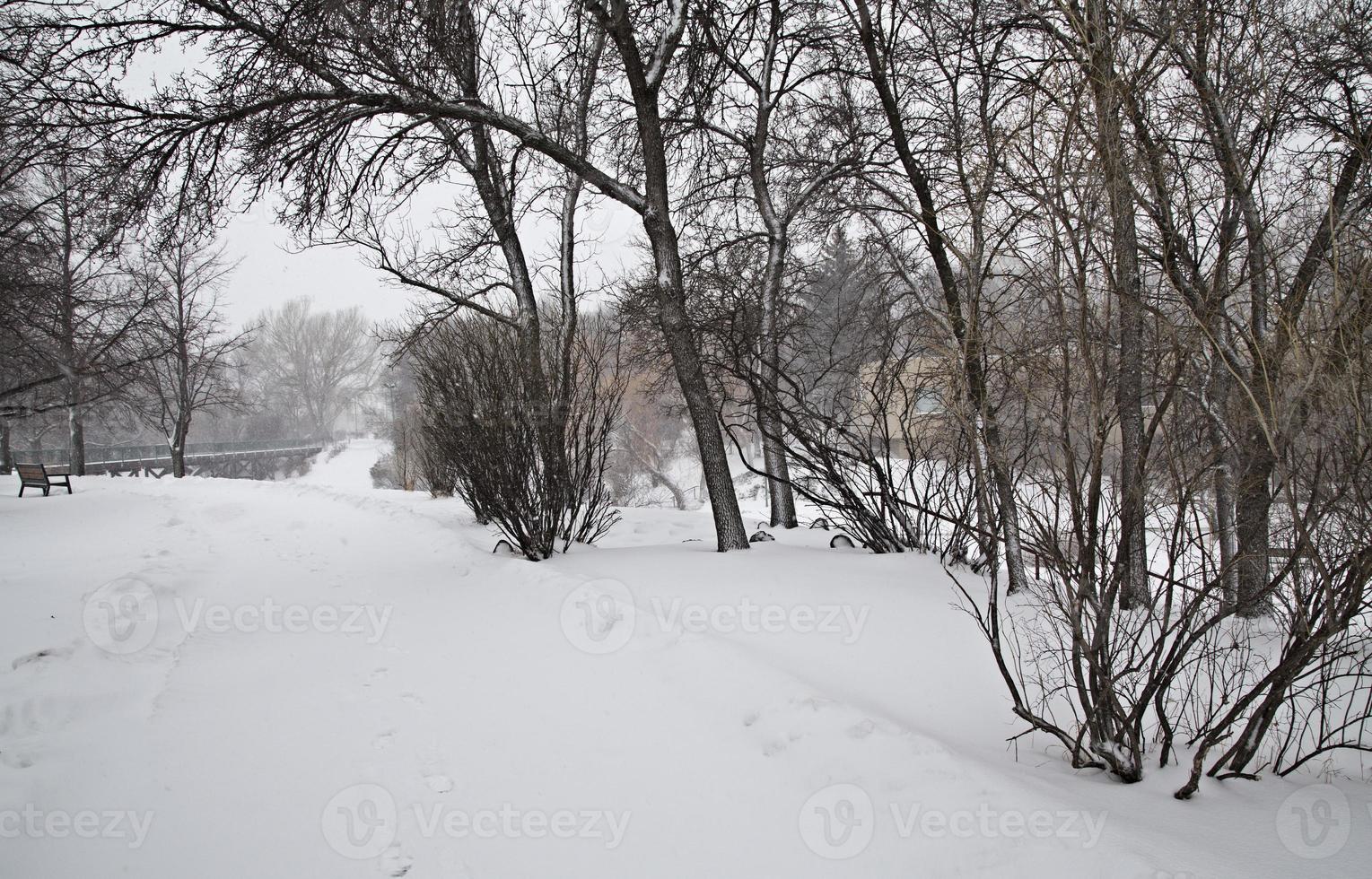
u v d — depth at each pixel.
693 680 4.12
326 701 4.30
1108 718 3.06
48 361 19.41
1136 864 2.17
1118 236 3.01
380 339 13.34
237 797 3.22
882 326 8.22
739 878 2.54
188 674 4.75
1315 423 2.89
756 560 6.90
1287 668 2.77
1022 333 3.47
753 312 11.02
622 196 8.31
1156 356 3.08
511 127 8.00
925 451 7.80
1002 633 4.70
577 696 4.18
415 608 6.28
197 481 21.94
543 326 10.59
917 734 3.11
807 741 3.30
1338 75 4.44
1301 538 2.76
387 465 38.81
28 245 15.76
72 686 4.37
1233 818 2.59
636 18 9.27
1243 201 3.32
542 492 8.02
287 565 8.30
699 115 11.02
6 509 14.65
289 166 8.39
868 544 8.02
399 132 9.16
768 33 11.63
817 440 8.33
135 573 7.30
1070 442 3.09
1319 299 2.93
